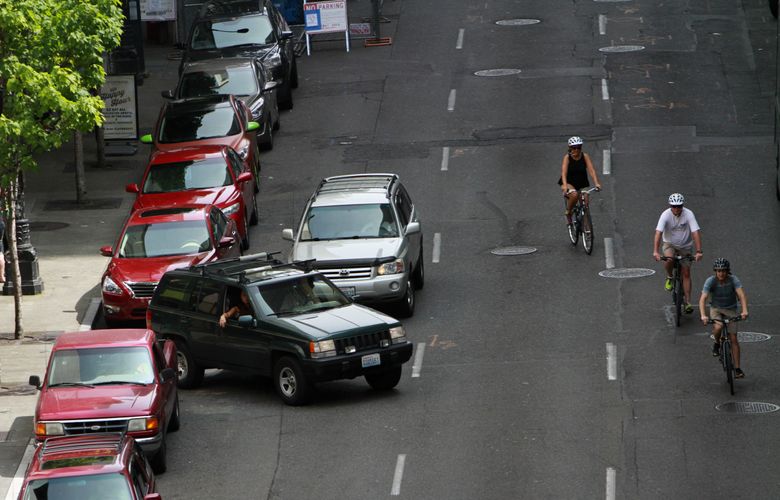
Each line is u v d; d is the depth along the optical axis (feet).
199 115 327.47
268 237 297.33
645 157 337.72
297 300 214.48
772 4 450.71
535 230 295.48
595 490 167.22
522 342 231.71
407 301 248.11
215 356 217.15
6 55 230.27
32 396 215.72
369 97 402.11
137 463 149.07
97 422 177.78
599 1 491.31
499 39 452.35
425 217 307.99
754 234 284.20
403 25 481.05
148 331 199.93
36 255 290.76
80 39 236.22
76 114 230.27
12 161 231.71
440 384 213.46
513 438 187.32
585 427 190.19
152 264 251.80
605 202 309.42
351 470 178.60
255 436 194.70
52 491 139.74
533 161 339.57
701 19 460.14
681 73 403.54
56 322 254.27
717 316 201.26
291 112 395.75
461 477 173.78
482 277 269.44
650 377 210.18
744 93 383.04
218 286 217.56
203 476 179.83
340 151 357.61
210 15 405.39
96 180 353.51
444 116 379.96
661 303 247.50
